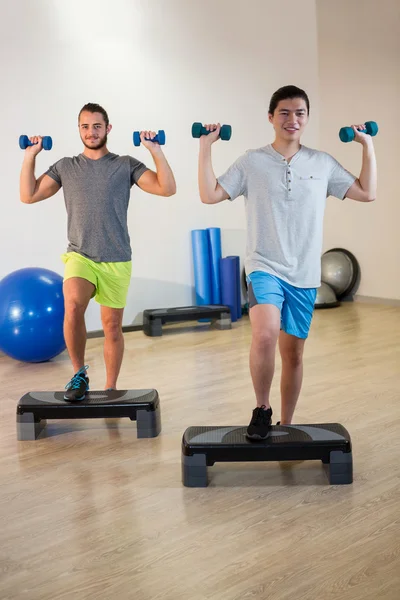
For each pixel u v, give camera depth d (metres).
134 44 6.14
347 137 2.92
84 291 3.72
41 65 5.71
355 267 7.39
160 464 3.25
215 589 2.20
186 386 4.51
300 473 3.09
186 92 6.48
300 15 7.21
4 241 5.71
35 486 3.04
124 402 3.59
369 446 3.37
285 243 2.90
